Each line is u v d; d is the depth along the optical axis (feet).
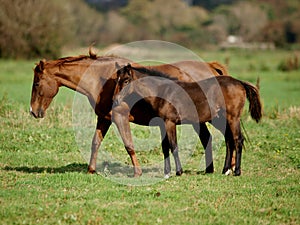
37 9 187.62
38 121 64.49
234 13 346.54
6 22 186.29
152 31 311.68
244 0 387.14
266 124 69.21
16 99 88.84
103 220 32.68
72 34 197.77
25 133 58.70
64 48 195.93
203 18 351.67
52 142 56.29
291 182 42.78
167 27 327.06
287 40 341.00
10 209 34.04
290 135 61.05
